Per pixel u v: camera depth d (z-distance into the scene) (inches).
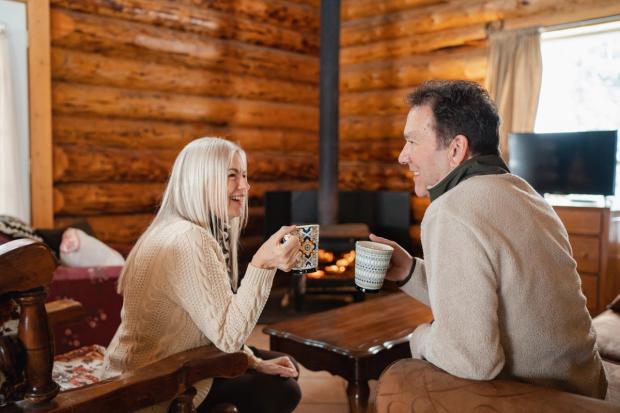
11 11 139.6
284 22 206.2
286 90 210.1
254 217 203.2
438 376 44.0
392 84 207.8
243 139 198.1
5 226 108.3
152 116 171.5
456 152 51.1
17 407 38.5
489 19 180.9
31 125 144.8
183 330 58.1
